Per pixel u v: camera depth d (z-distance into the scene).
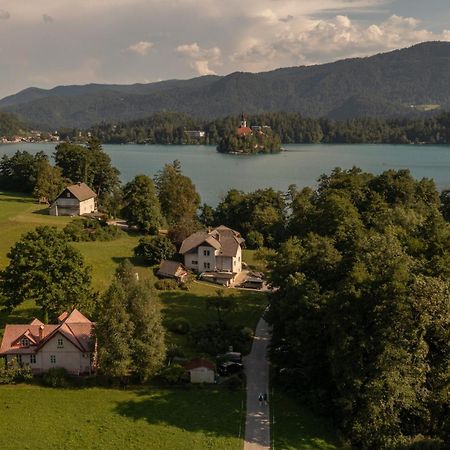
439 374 59.78
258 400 67.62
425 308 59.50
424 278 62.22
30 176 190.88
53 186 177.88
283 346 75.62
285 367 73.25
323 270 77.12
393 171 145.50
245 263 132.12
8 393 66.62
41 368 72.12
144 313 70.38
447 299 59.62
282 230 156.62
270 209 161.75
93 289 92.69
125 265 79.81
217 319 94.56
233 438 59.59
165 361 75.94
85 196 162.50
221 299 94.81
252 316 96.75
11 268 80.81
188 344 83.81
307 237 96.50
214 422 62.47
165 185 176.12
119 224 157.00
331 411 64.88
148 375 69.75
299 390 69.62
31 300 90.25
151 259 119.06
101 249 125.50
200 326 90.00
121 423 61.34
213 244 119.25
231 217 167.75
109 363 68.31
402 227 92.69
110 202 178.00
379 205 119.88
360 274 64.75
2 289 81.44
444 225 86.94
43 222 143.12
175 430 60.50
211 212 174.75
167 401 66.50
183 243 123.81
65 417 61.97
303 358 68.62
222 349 81.50
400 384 58.91
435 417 61.06
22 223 139.50
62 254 82.81
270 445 58.66
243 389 70.31
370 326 63.19
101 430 59.84
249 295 108.31
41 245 81.38
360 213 120.62
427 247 78.62
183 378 71.31
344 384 61.41
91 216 158.25
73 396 66.69
